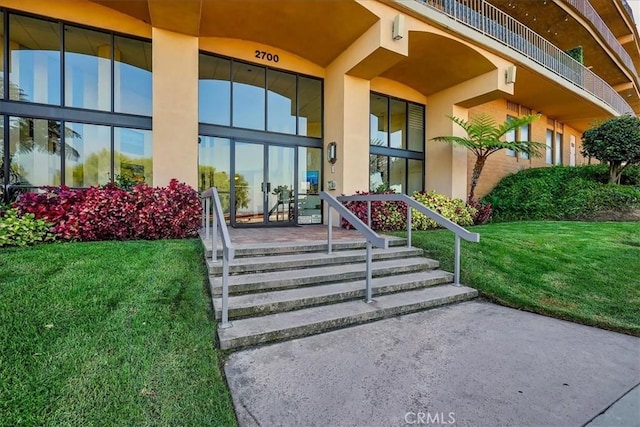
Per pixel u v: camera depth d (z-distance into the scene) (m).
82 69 6.44
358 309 3.39
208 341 2.63
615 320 3.35
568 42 14.18
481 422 1.83
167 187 5.79
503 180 11.79
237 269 3.81
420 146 10.84
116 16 6.48
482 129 9.18
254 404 1.97
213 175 7.72
